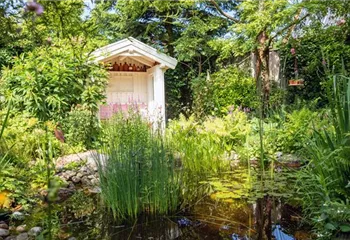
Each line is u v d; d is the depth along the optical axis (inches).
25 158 144.4
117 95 352.8
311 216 91.8
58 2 67.4
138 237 85.6
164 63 306.5
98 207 110.0
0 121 154.0
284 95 304.7
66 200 118.0
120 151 105.6
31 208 107.8
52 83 197.3
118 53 290.5
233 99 308.0
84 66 209.0
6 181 111.0
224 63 405.7
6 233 87.3
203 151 170.2
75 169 154.0
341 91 101.0
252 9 265.4
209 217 99.3
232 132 206.7
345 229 76.9
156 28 440.8
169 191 106.3
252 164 175.6
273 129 200.8
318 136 100.3
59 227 92.5
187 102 419.8
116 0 431.8
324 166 89.0
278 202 109.2
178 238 85.0
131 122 126.3
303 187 101.0
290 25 267.4
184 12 421.4
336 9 236.8
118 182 100.7
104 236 86.2
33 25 62.1
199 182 134.9
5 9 63.4
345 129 89.5
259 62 296.4
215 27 375.6
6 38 72.1
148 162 105.3
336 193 86.4
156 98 313.3
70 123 196.2
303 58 308.3
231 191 121.6
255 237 83.5
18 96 195.0
